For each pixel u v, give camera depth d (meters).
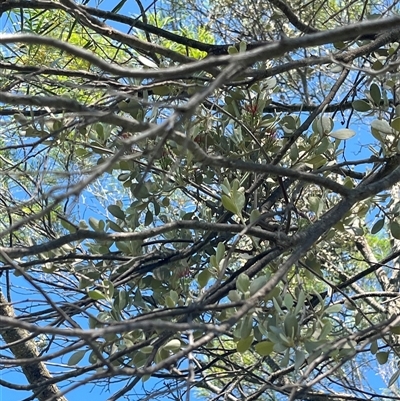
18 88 3.00
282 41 1.49
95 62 1.38
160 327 1.41
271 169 1.96
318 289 3.94
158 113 2.80
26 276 1.55
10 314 3.39
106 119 1.58
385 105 2.77
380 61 2.85
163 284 2.86
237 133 2.79
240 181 2.82
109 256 2.65
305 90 3.49
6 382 2.10
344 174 3.04
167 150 2.69
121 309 2.46
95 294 2.41
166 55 2.56
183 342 2.39
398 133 2.57
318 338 2.13
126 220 2.90
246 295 2.06
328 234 2.71
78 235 2.05
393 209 2.97
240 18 3.90
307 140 2.84
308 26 3.07
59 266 2.90
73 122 2.38
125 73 1.42
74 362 2.33
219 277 2.14
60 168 3.12
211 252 3.01
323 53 3.77
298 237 2.08
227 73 1.43
